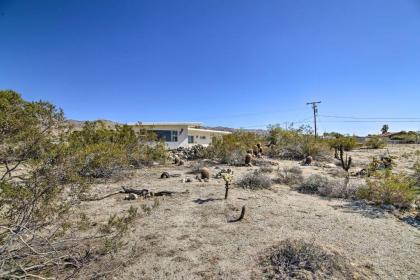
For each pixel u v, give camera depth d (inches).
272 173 509.4
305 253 174.2
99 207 295.0
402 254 191.3
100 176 402.9
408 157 788.6
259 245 202.7
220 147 714.2
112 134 620.4
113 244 164.1
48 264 151.8
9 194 130.3
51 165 145.9
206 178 454.3
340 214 276.8
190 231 230.1
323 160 748.6
